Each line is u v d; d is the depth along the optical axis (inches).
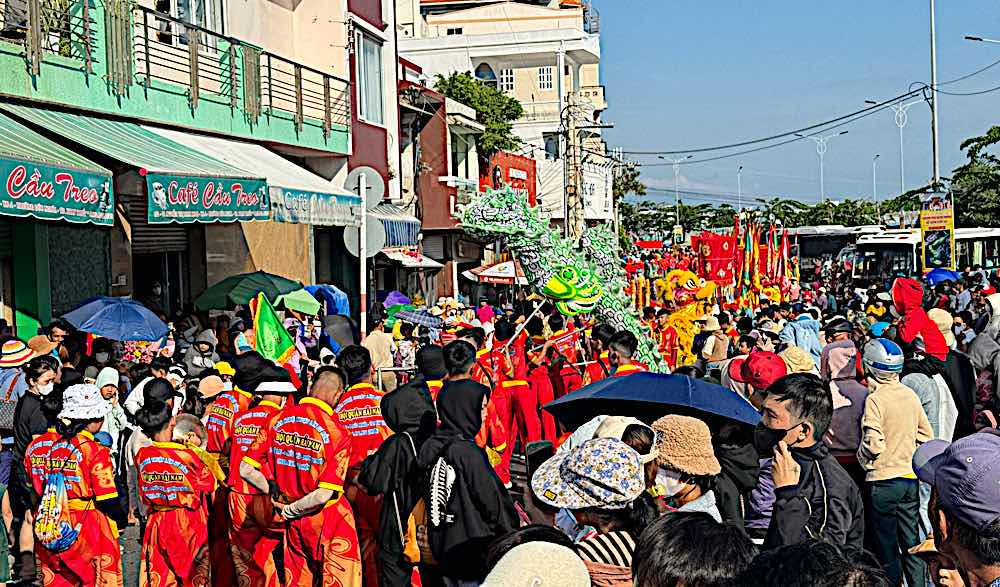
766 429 214.1
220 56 692.7
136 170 457.7
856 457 308.0
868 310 691.4
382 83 947.3
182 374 450.3
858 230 1926.7
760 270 1063.6
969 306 820.6
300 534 285.0
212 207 492.7
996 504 130.5
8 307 499.8
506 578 112.0
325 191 629.9
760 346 470.9
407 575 271.7
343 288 927.7
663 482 188.2
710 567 121.5
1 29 466.9
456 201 1262.3
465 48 2068.2
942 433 334.6
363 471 272.5
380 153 916.0
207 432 325.1
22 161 379.9
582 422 274.5
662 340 690.2
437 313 776.9
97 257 558.3
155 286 624.4
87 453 293.1
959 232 1770.4
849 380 316.2
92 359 447.8
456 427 255.0
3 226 495.2
